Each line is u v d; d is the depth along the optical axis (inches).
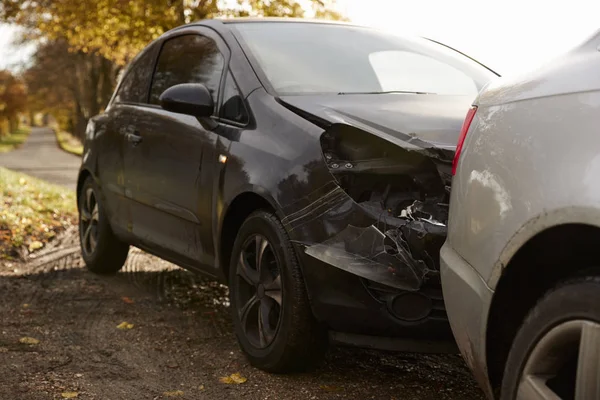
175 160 168.9
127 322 176.1
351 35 177.0
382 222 118.4
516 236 78.2
